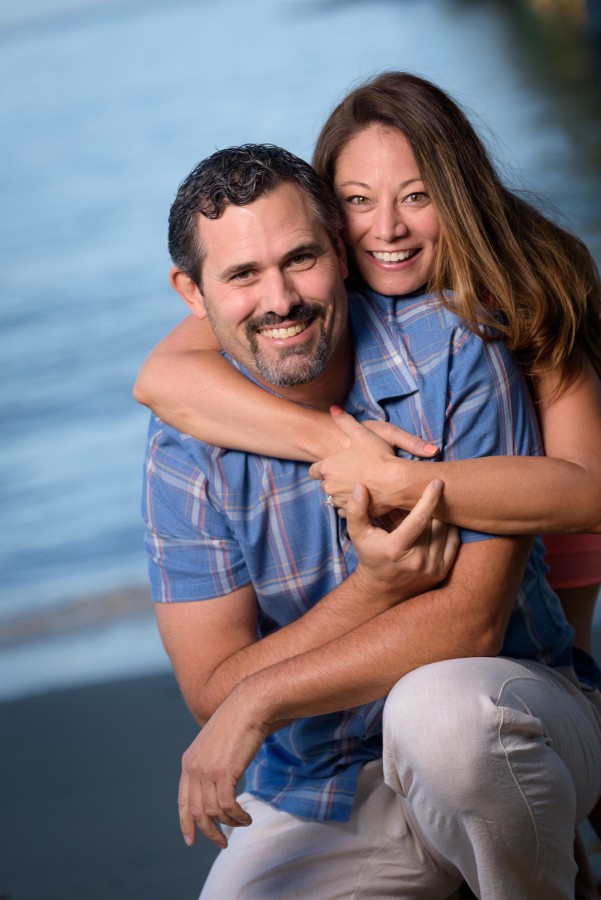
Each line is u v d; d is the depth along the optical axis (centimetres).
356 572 233
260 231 225
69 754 416
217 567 252
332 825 240
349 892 237
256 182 225
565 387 252
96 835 349
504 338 249
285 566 249
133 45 4947
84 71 4166
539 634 251
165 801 366
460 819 210
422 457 239
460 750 206
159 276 1517
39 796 383
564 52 2470
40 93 3678
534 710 219
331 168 269
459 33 3147
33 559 738
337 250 244
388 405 247
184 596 254
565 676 254
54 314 1412
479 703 208
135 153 2375
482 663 221
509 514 228
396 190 257
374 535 226
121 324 1335
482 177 259
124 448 953
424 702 210
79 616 612
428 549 227
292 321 230
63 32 7575
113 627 586
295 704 227
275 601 253
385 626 226
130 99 3162
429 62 2670
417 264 260
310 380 235
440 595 228
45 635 586
